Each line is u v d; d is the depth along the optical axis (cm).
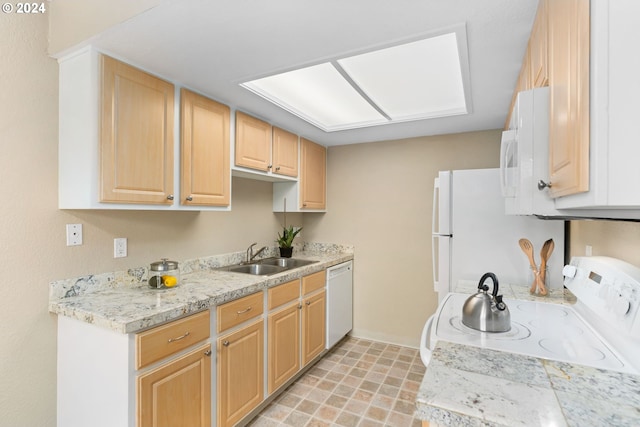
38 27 154
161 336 146
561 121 81
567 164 74
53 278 160
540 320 142
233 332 189
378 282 340
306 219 377
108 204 156
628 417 70
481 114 249
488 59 162
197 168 200
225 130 222
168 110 183
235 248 282
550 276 211
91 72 149
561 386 84
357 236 350
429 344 121
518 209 115
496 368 95
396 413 215
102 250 181
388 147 335
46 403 157
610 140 54
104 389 141
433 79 206
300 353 256
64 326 157
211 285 198
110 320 134
